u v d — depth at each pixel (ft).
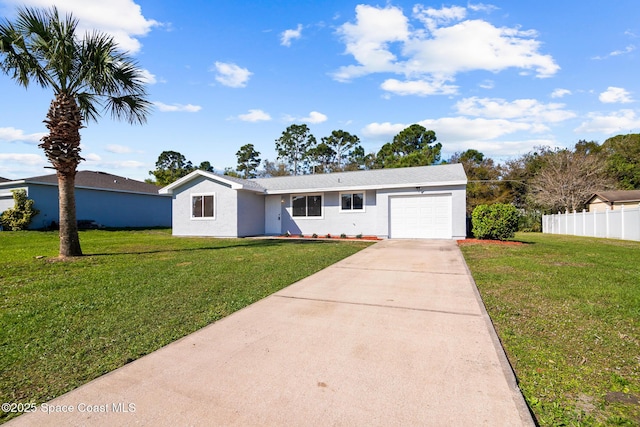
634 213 48.60
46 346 11.75
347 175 60.39
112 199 79.30
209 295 18.10
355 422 7.28
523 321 13.71
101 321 14.21
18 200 63.21
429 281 20.93
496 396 8.24
